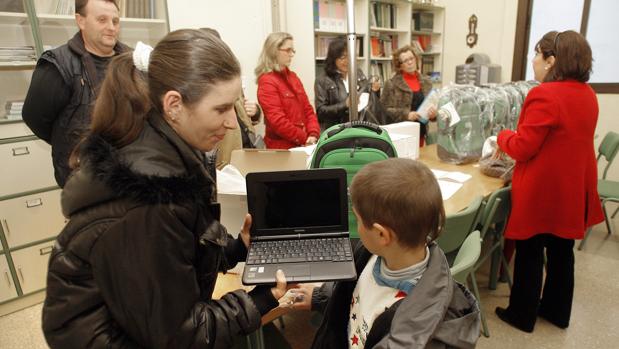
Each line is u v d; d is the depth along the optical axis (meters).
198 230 0.70
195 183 0.67
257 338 1.17
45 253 2.41
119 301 0.61
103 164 0.61
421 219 0.76
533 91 1.66
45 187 2.35
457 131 2.44
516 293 2.00
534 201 1.75
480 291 2.40
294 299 1.09
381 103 3.18
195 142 0.69
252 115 2.64
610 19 3.71
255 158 1.44
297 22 3.62
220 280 1.21
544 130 1.63
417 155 2.38
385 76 4.51
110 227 0.59
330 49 3.12
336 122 3.12
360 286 0.93
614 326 2.05
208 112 0.64
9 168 2.22
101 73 1.79
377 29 4.23
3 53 2.19
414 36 4.93
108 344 0.62
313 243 0.99
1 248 2.24
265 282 0.85
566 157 1.66
